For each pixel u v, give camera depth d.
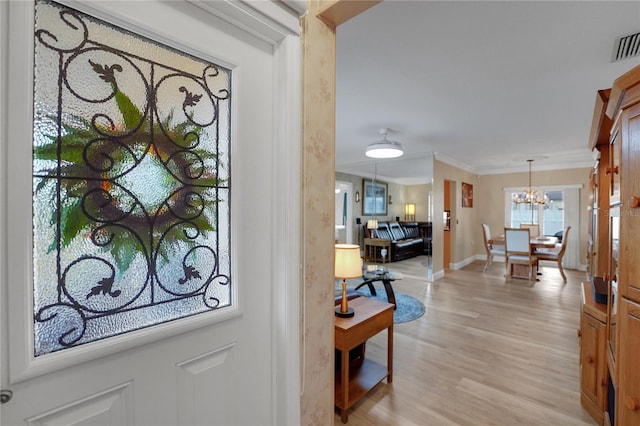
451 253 6.51
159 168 0.84
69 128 0.69
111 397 0.75
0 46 0.59
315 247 1.19
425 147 4.98
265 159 1.07
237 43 0.99
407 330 3.18
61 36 0.67
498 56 2.10
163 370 0.84
